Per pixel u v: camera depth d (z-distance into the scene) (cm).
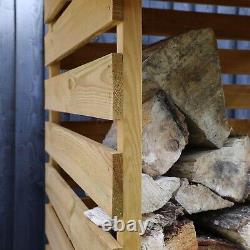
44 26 239
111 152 98
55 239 178
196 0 197
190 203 131
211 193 135
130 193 99
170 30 196
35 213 243
